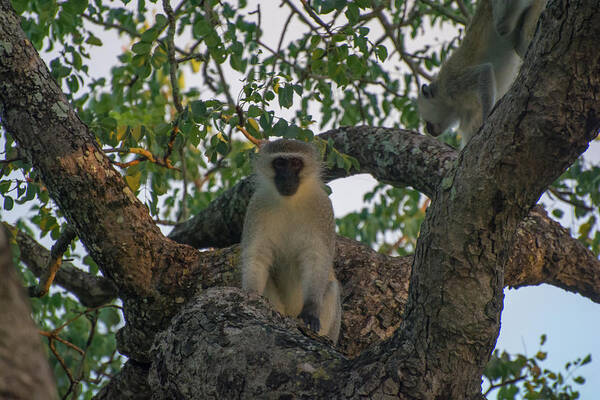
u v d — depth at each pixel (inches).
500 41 560.1
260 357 224.1
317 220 385.1
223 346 230.7
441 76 585.0
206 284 349.7
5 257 83.5
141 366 360.2
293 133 336.8
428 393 210.4
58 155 306.0
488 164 209.3
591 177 527.2
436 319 212.7
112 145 384.8
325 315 372.5
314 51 409.1
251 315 245.8
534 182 209.6
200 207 589.0
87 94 508.7
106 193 316.8
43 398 81.7
